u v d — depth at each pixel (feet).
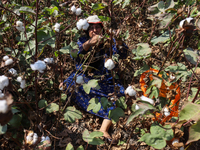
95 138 4.66
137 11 10.50
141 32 10.07
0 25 7.21
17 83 7.31
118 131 7.50
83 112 8.20
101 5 5.05
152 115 4.20
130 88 4.10
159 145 3.89
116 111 4.84
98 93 7.47
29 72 7.60
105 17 4.92
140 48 4.74
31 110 6.48
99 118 8.04
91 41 6.19
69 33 9.16
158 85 4.54
